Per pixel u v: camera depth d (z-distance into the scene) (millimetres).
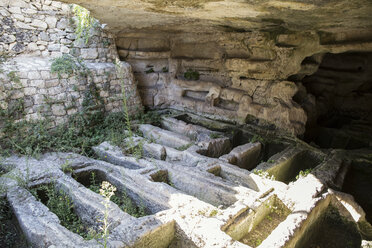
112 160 5922
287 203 4461
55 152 5996
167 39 9211
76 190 4352
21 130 5965
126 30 7969
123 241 3156
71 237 3309
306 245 4359
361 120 8594
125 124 7680
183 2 3779
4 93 5766
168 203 4148
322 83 9578
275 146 7047
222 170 5453
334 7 3443
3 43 6109
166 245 3627
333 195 4785
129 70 8406
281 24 5395
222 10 4238
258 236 4055
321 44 5855
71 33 7203
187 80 8898
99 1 3998
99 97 7543
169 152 6172
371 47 5254
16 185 4414
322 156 6305
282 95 7172
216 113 8391
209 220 3652
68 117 6863
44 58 6777
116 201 4711
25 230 3570
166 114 8938
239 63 7578
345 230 4652
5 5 6062
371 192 5516
